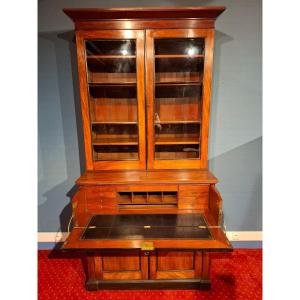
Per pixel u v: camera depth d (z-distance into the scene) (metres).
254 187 1.98
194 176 1.57
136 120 1.66
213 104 1.87
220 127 1.90
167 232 1.30
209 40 1.46
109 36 1.47
